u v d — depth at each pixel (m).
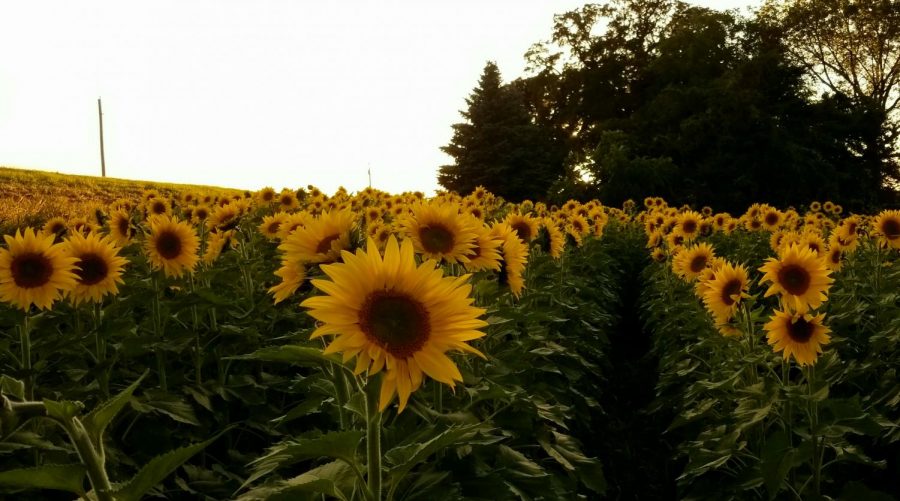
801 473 4.54
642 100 49.94
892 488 4.90
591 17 51.84
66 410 1.73
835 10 43.97
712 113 36.03
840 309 6.46
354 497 2.29
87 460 1.77
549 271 8.17
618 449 6.87
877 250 7.47
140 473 1.76
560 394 5.84
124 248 6.17
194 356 5.13
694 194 35.12
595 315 8.90
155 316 5.24
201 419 4.73
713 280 5.40
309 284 2.75
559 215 13.80
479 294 4.20
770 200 35.50
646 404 8.31
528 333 5.41
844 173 36.75
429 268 1.93
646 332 11.62
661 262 10.38
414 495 2.54
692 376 6.63
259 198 11.42
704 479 4.75
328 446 2.03
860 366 5.32
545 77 52.97
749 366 4.73
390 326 1.88
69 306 4.91
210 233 7.89
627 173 33.22
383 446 2.79
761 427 4.55
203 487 4.27
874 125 38.88
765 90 38.69
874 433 3.79
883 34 43.66
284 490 2.12
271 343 5.61
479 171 50.47
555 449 4.06
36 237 4.05
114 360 4.28
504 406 3.82
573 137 53.03
